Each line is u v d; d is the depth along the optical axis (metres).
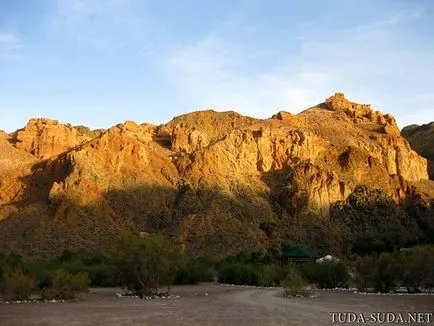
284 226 130.00
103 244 112.25
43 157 150.12
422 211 144.00
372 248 107.00
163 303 37.22
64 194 122.50
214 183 140.12
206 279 76.25
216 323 24.75
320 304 35.00
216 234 121.25
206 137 172.50
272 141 158.88
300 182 142.62
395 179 154.75
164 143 173.38
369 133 182.62
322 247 125.00
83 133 182.88
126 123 176.62
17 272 41.88
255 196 140.25
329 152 158.38
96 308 33.31
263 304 35.38
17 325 24.91
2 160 144.62
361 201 139.75
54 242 110.69
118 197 128.88
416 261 47.12
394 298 40.53
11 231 114.75
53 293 40.78
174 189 138.88
